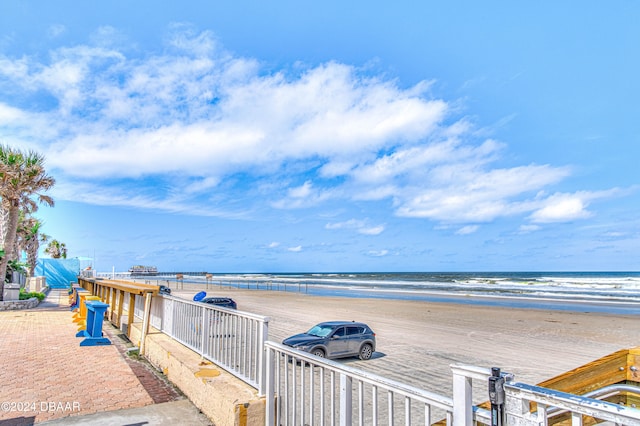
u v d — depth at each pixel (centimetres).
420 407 793
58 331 1293
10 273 3059
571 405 189
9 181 2192
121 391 663
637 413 163
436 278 12138
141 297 1128
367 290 6600
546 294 5469
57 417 546
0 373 775
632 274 15125
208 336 687
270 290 6269
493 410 222
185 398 626
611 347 1591
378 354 1380
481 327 2180
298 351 424
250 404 468
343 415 341
